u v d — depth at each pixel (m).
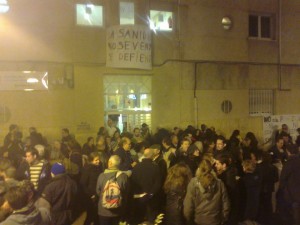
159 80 12.40
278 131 13.57
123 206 5.47
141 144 8.07
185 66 12.80
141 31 11.63
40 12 10.79
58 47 11.01
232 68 13.70
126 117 12.26
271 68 14.50
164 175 6.32
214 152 7.31
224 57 13.52
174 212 5.53
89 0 11.31
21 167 5.94
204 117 13.19
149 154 6.04
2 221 3.65
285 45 14.77
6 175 5.14
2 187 4.30
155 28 12.44
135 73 11.96
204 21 13.10
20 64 10.62
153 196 5.96
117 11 11.63
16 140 8.87
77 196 5.69
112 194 5.29
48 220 3.81
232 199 5.49
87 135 11.38
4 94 10.50
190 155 6.74
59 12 10.99
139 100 12.42
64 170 5.14
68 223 5.11
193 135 10.38
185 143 7.07
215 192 4.81
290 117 14.85
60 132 11.06
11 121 10.58
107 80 11.95
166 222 5.67
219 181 4.91
